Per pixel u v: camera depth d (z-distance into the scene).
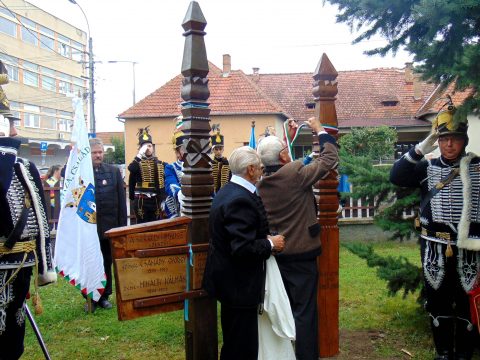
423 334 4.25
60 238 4.89
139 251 3.01
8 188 2.78
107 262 5.41
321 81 3.65
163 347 4.18
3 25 43.75
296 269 3.34
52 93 50.16
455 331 3.53
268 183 3.38
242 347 2.92
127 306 3.01
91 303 5.23
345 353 3.87
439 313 3.49
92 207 4.95
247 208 2.83
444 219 3.33
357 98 24.64
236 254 2.75
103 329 4.63
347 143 16.56
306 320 3.29
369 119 23.30
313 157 3.81
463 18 2.89
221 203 2.88
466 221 3.22
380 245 8.74
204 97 3.24
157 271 3.09
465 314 3.40
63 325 4.79
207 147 3.26
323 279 3.76
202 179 3.25
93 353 4.06
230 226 2.79
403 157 3.59
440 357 3.53
